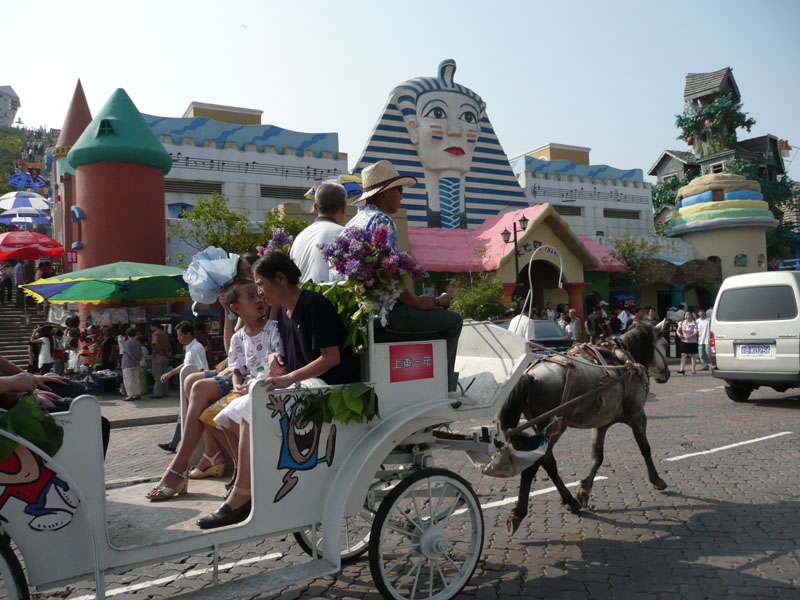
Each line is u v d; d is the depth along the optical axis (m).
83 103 30.53
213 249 4.92
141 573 4.62
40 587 2.89
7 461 2.82
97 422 3.01
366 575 4.48
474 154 34.75
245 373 4.41
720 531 5.06
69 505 2.94
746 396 12.08
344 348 3.90
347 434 3.75
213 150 31.41
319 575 3.37
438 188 33.53
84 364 16.34
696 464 7.27
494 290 23.55
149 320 18.27
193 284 4.71
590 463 7.50
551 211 27.11
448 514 4.04
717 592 3.96
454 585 3.98
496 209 35.00
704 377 17.14
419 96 33.22
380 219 4.12
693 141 49.75
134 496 3.96
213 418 4.01
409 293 3.91
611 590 4.06
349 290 3.86
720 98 47.34
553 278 29.45
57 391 3.64
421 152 33.19
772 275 11.30
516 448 5.00
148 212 21.66
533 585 4.18
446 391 4.24
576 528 5.27
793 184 51.12
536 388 5.34
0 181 79.25
